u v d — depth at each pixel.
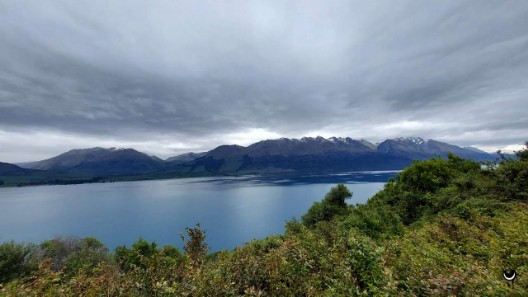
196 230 7.90
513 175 18.28
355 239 7.23
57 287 6.35
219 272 5.96
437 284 4.42
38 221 126.94
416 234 12.06
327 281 6.03
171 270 6.21
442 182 26.36
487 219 13.26
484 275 5.11
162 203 175.38
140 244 28.09
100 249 29.11
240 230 101.56
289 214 125.88
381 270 5.62
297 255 6.65
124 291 5.32
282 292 5.56
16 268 19.88
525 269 6.26
